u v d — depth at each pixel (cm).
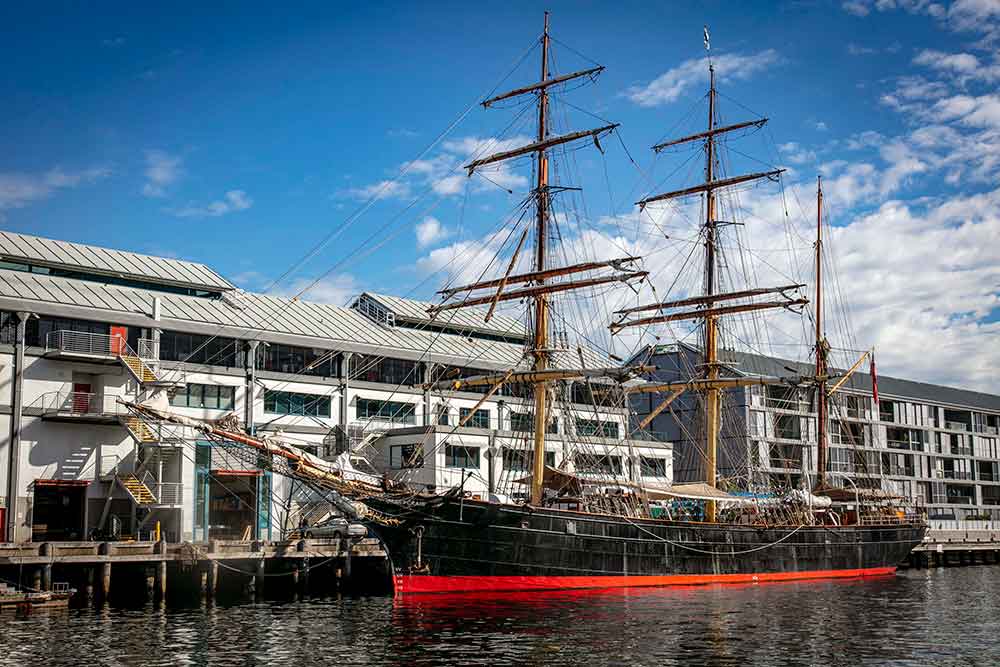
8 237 7450
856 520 7988
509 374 6362
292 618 4812
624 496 6462
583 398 9469
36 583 5331
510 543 5541
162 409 5059
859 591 6425
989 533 11531
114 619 4791
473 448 8306
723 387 7969
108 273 7656
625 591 5888
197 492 6869
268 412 7631
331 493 5528
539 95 6812
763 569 6881
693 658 3756
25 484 6400
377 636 4225
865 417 11994
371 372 8419
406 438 8094
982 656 3828
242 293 8506
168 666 3588
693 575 6391
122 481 6675
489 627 4472
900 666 3622
